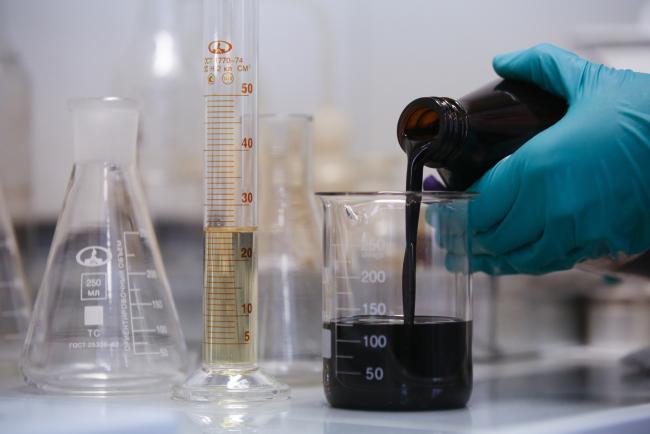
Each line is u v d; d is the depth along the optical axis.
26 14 3.10
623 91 1.32
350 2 3.28
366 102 3.30
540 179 1.26
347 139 2.91
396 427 0.98
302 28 3.25
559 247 1.30
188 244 2.62
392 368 1.08
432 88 3.32
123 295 1.22
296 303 1.39
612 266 1.50
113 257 1.23
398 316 1.09
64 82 3.13
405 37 3.31
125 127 1.27
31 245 2.58
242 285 1.17
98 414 0.92
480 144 1.28
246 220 1.18
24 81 2.54
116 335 1.21
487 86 1.38
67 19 3.13
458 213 1.13
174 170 2.58
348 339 1.10
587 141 1.27
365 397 1.09
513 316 2.30
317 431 0.96
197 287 2.60
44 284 1.25
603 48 2.81
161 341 1.24
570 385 1.39
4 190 2.46
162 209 2.60
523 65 1.36
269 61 3.21
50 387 1.23
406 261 1.09
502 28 3.33
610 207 1.28
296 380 1.37
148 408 1.06
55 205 3.08
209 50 1.19
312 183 1.48
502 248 1.35
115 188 1.25
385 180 2.66
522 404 1.16
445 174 1.35
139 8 2.96
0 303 1.47
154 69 2.55
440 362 1.09
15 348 1.48
